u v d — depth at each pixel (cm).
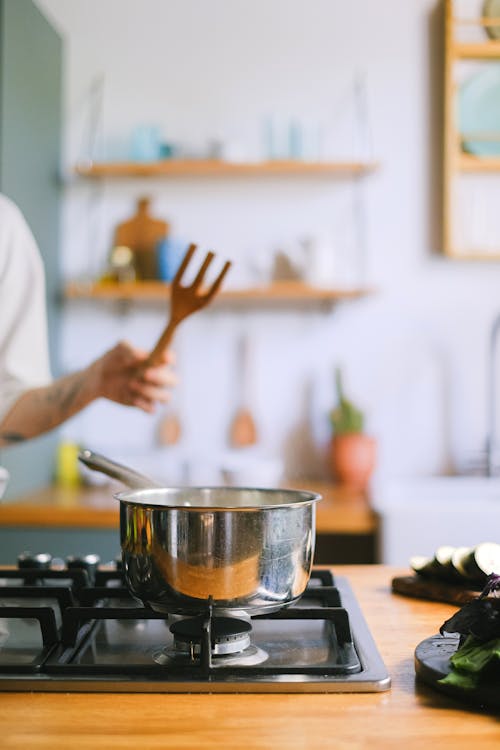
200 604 78
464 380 302
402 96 304
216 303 307
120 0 311
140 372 142
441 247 303
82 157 312
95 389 148
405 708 70
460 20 298
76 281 311
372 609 106
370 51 305
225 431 307
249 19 308
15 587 96
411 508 234
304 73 307
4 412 155
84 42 312
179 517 78
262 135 306
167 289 290
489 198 301
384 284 304
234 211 308
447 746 62
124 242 309
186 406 308
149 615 85
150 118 311
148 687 74
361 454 284
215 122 309
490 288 302
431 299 303
